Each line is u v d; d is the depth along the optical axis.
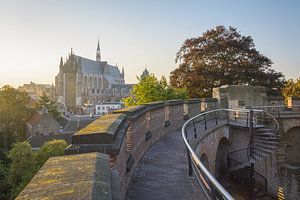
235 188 18.98
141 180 7.33
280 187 21.95
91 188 2.30
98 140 4.65
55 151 41.94
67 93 162.00
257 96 27.78
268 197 21.28
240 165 19.36
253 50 44.06
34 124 84.56
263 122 22.98
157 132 13.05
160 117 13.66
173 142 12.59
